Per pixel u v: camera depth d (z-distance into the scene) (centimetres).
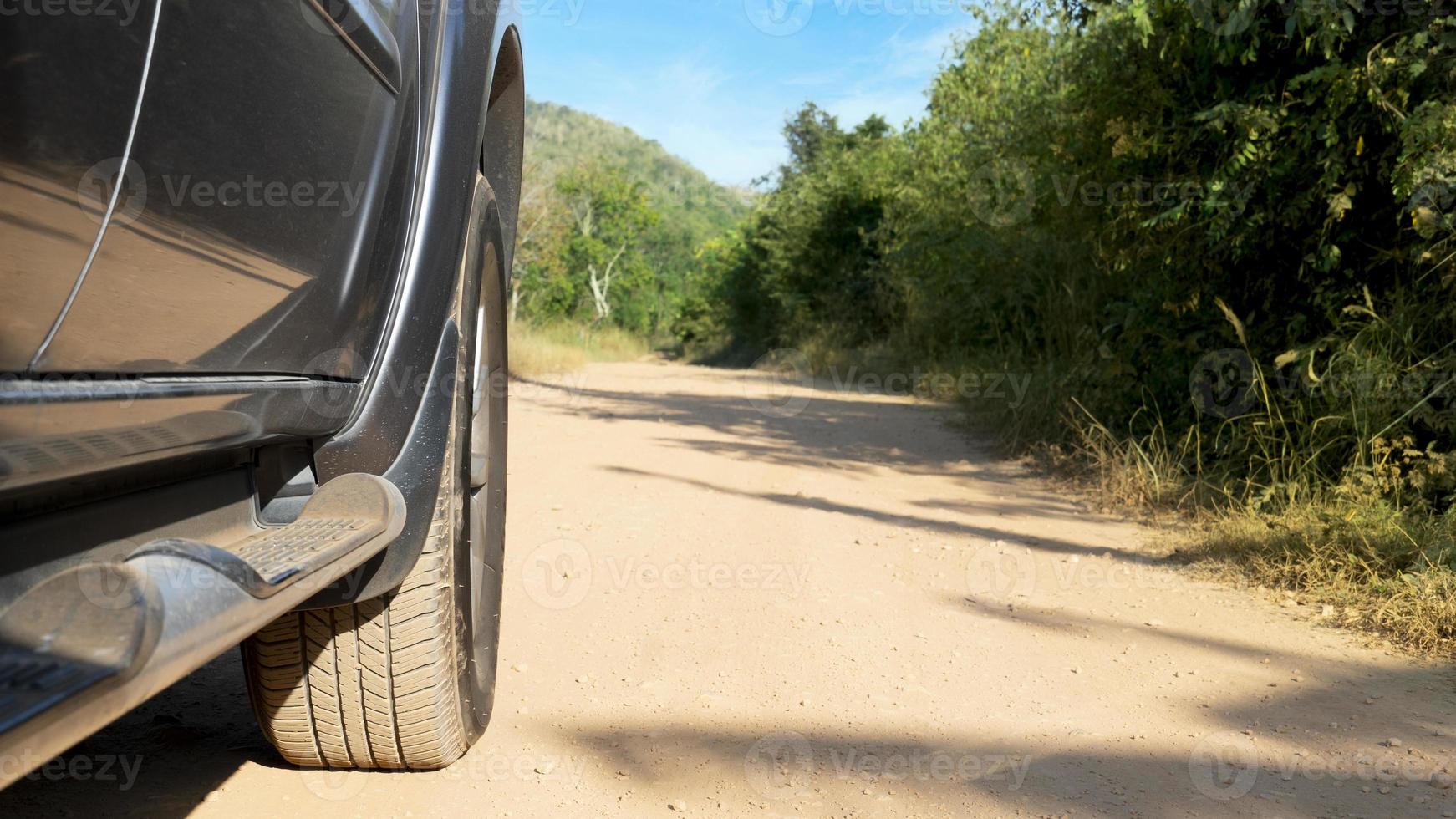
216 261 152
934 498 613
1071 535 516
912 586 418
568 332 3338
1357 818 223
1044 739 269
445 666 228
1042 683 311
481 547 279
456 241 235
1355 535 422
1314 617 375
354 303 205
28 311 114
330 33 180
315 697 225
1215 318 639
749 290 3147
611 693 297
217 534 178
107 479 145
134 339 135
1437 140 462
